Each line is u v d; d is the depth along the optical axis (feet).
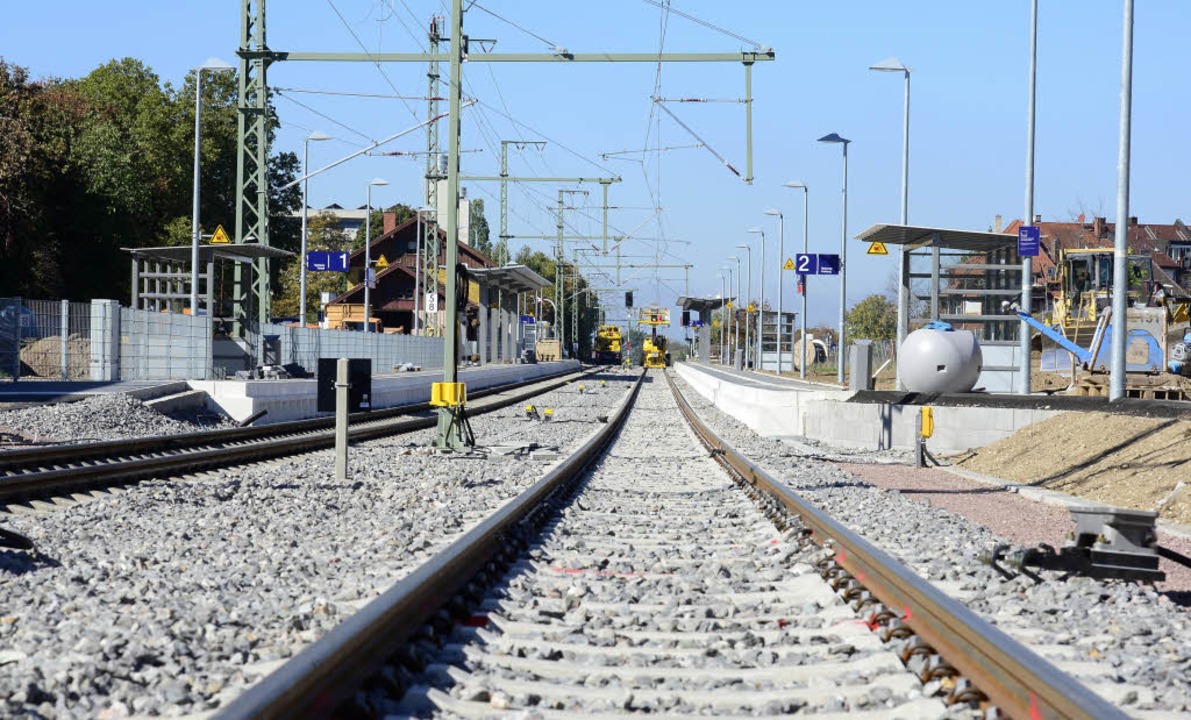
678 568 36.83
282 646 24.36
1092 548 32.30
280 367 153.48
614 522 48.75
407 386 171.01
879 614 26.71
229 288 295.07
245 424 105.50
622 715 19.92
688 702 20.94
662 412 161.17
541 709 20.22
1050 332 109.91
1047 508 57.98
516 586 32.40
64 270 248.93
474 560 32.71
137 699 19.94
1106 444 72.49
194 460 66.18
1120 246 82.33
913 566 37.47
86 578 33.04
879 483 70.18
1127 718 15.74
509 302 352.90
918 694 20.72
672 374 391.04
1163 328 109.19
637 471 74.74
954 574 35.53
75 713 19.27
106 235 255.50
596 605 30.25
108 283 259.39
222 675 21.93
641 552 40.19
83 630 25.88
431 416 139.85
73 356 140.36
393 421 132.26
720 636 26.58
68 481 53.67
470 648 24.30
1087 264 126.72
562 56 104.12
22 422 89.51
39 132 240.73
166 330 135.23
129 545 40.29
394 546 40.01
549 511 48.85
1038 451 78.89
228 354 150.82
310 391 136.87
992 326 122.83
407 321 361.71
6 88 238.68
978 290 117.91
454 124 82.38
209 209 302.66
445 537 43.14
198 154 141.79
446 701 20.22
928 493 64.69
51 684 20.84
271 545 40.70
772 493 53.42
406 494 57.93
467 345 280.92
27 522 44.39
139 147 275.39
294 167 337.93
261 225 145.59
